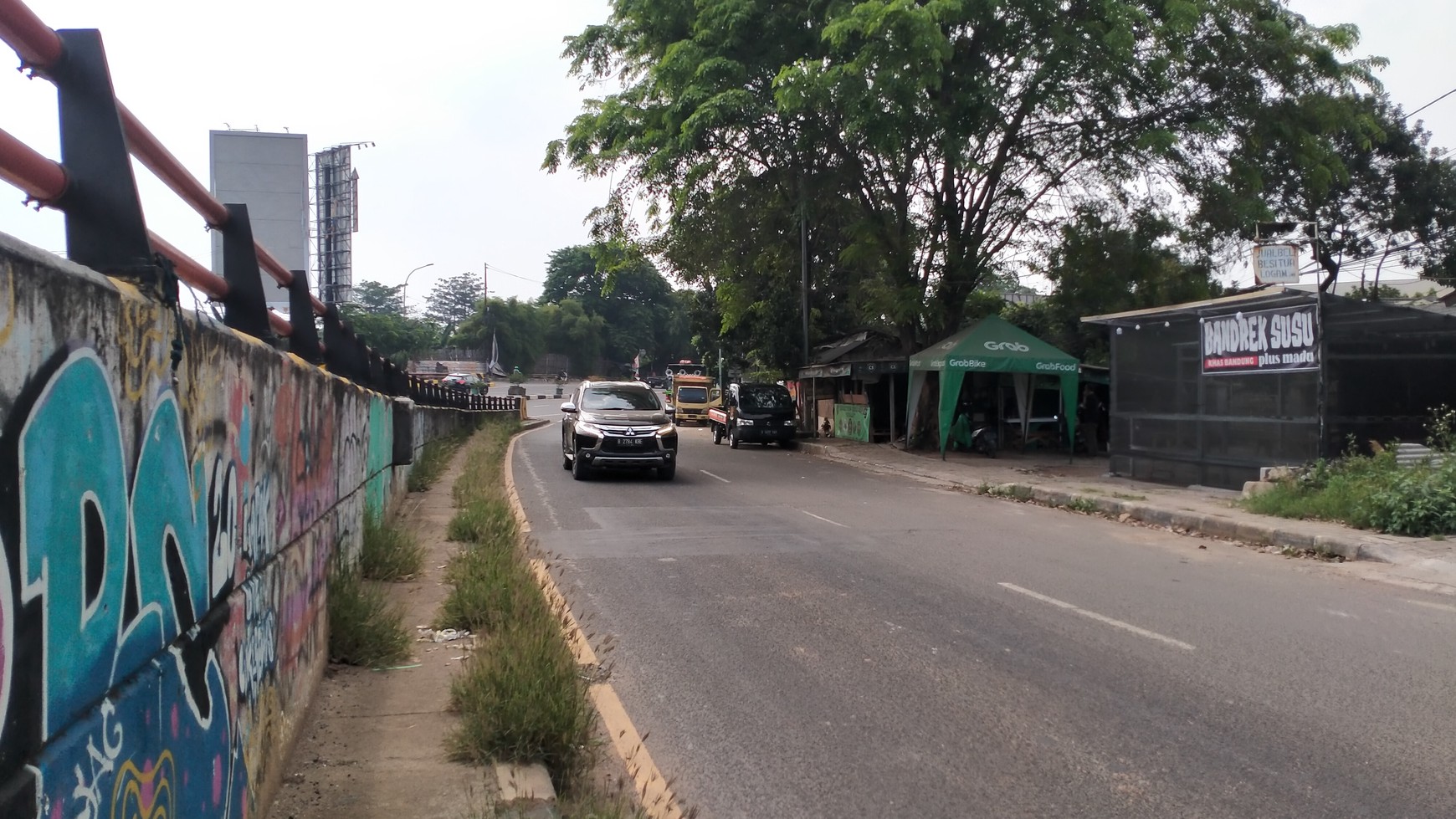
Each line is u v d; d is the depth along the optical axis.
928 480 19.48
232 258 4.71
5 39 2.44
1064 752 4.93
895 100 18.69
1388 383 13.64
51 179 2.50
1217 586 8.91
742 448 29.62
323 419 5.97
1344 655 6.62
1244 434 14.89
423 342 68.75
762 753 4.95
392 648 6.24
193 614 2.93
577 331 107.94
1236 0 20.61
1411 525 10.73
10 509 1.78
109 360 2.26
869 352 31.91
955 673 6.25
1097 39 19.47
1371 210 28.70
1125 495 14.81
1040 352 22.34
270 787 4.02
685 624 7.51
